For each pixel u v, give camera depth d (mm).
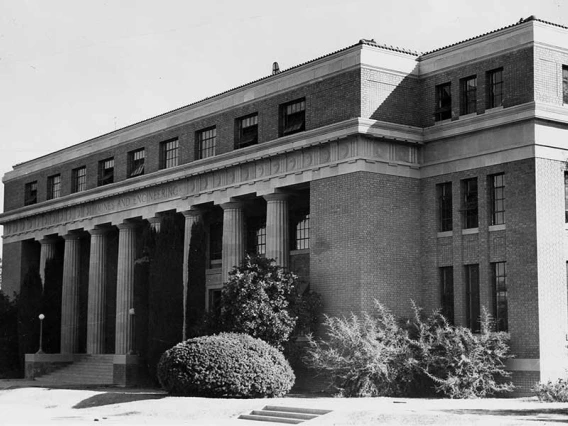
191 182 56281
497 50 44750
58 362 66875
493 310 43938
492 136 44562
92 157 67562
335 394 42781
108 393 46219
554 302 42250
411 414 31969
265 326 45219
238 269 47281
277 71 57688
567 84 44344
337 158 47031
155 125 60938
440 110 47250
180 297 52781
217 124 55656
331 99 48094
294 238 52906
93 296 65500
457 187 46062
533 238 42156
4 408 43875
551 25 43906
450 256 46062
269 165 50875
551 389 38719
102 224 64750
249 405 38219
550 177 42875
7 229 77250
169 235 53312
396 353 42812
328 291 46688
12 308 71250
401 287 46375
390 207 46531
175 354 42062
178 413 37844
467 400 39406
